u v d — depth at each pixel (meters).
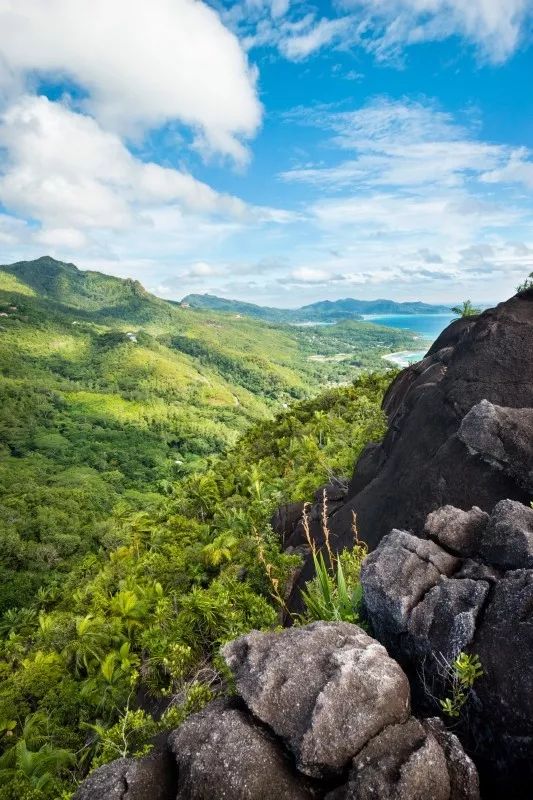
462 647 3.32
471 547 4.33
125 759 3.09
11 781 14.37
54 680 22.33
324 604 5.31
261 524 24.77
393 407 16.53
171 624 14.35
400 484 9.00
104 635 22.23
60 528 70.06
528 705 2.90
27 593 51.88
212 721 3.08
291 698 3.09
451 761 2.82
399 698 3.08
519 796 2.89
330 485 16.19
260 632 3.85
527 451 6.45
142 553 34.53
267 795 2.65
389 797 2.52
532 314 9.27
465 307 24.14
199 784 2.72
